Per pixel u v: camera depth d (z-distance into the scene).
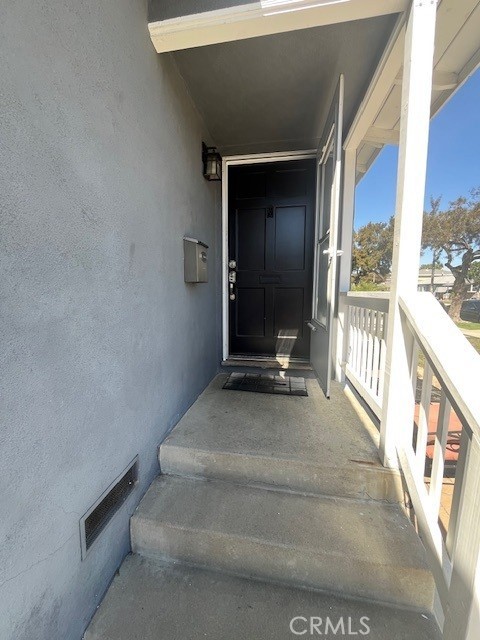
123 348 1.21
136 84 1.27
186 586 1.13
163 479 1.52
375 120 2.42
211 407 2.04
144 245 1.37
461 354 0.93
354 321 2.36
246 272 2.94
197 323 2.21
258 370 2.78
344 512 1.30
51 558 0.85
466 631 0.76
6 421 0.70
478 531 0.74
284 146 2.61
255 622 1.00
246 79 1.82
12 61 0.69
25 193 0.74
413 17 1.16
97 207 1.02
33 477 0.78
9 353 0.71
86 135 0.96
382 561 1.07
